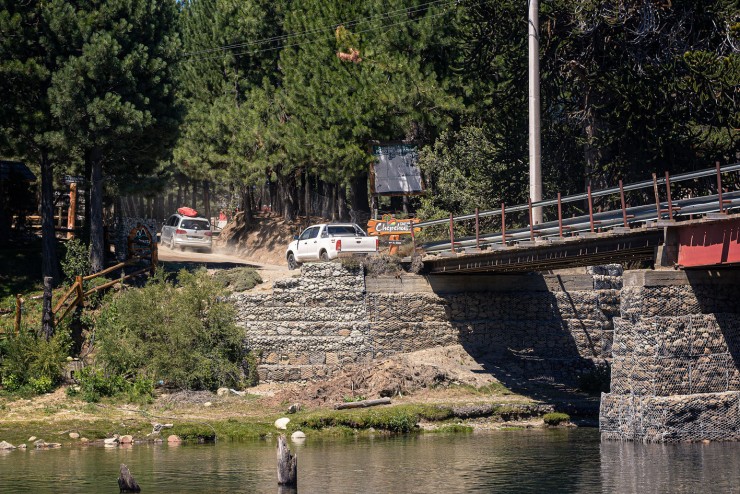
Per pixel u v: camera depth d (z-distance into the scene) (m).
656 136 55.72
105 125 51.94
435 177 68.31
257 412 43.47
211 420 41.88
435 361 48.44
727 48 56.31
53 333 47.50
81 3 53.56
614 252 38.69
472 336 50.31
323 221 82.12
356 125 64.94
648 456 33.41
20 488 29.30
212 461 34.12
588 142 58.34
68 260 54.59
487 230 63.88
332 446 37.38
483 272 50.94
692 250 35.59
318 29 68.81
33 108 52.78
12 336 46.78
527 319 51.56
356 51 66.38
